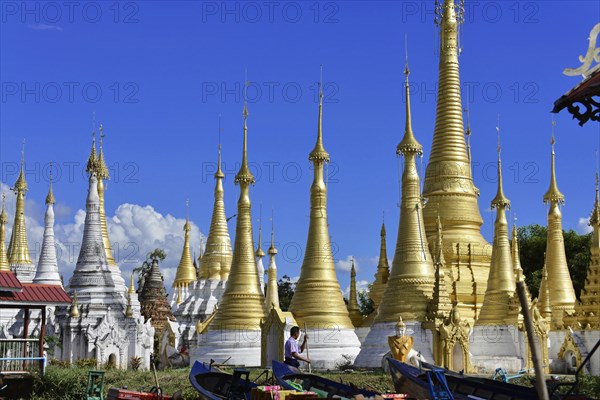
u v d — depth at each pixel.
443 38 65.31
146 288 99.75
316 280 57.47
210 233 85.94
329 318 56.47
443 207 62.47
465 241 61.47
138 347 74.56
